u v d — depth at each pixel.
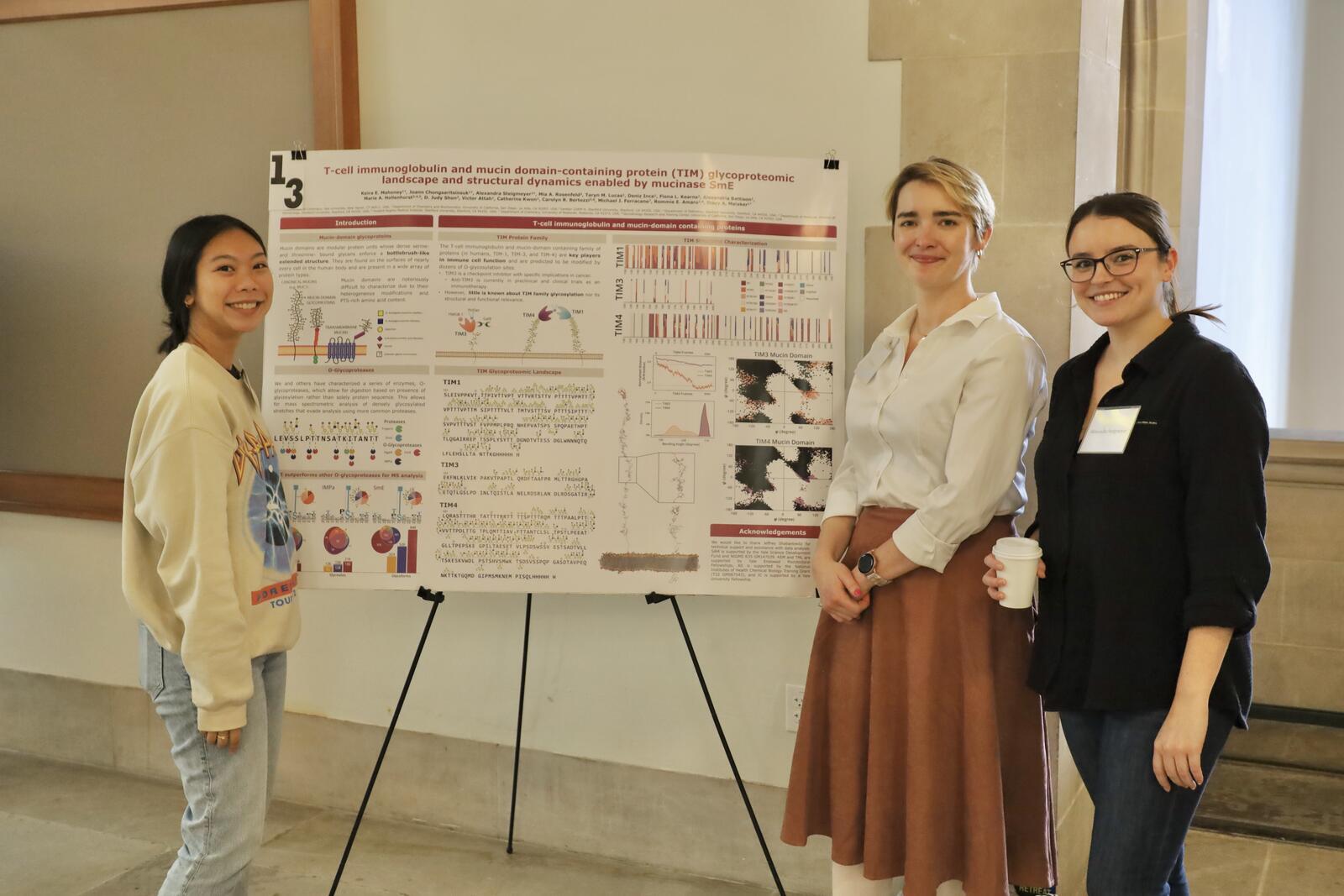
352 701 2.99
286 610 1.96
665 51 2.55
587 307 2.27
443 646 2.88
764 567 2.28
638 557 2.28
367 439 2.29
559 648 2.79
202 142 2.96
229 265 1.88
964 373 1.85
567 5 2.61
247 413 1.92
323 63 2.75
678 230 2.27
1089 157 2.34
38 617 3.34
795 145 2.48
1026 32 2.26
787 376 2.28
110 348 3.14
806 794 2.00
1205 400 1.55
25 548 3.32
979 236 1.93
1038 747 1.88
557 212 2.27
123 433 3.16
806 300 2.28
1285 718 3.82
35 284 3.20
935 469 1.91
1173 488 1.59
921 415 1.89
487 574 2.29
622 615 2.72
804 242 2.28
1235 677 1.57
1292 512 3.82
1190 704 1.51
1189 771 1.51
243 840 1.85
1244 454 1.52
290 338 2.31
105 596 3.24
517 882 2.64
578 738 2.79
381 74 2.78
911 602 1.87
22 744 3.40
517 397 2.28
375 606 2.94
